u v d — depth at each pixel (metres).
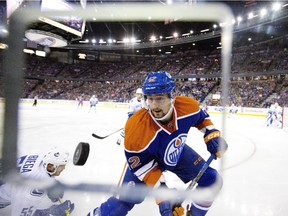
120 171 3.34
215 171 1.79
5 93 0.42
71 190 0.48
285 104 19.03
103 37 29.42
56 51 33.03
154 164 1.49
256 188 2.80
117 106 21.33
